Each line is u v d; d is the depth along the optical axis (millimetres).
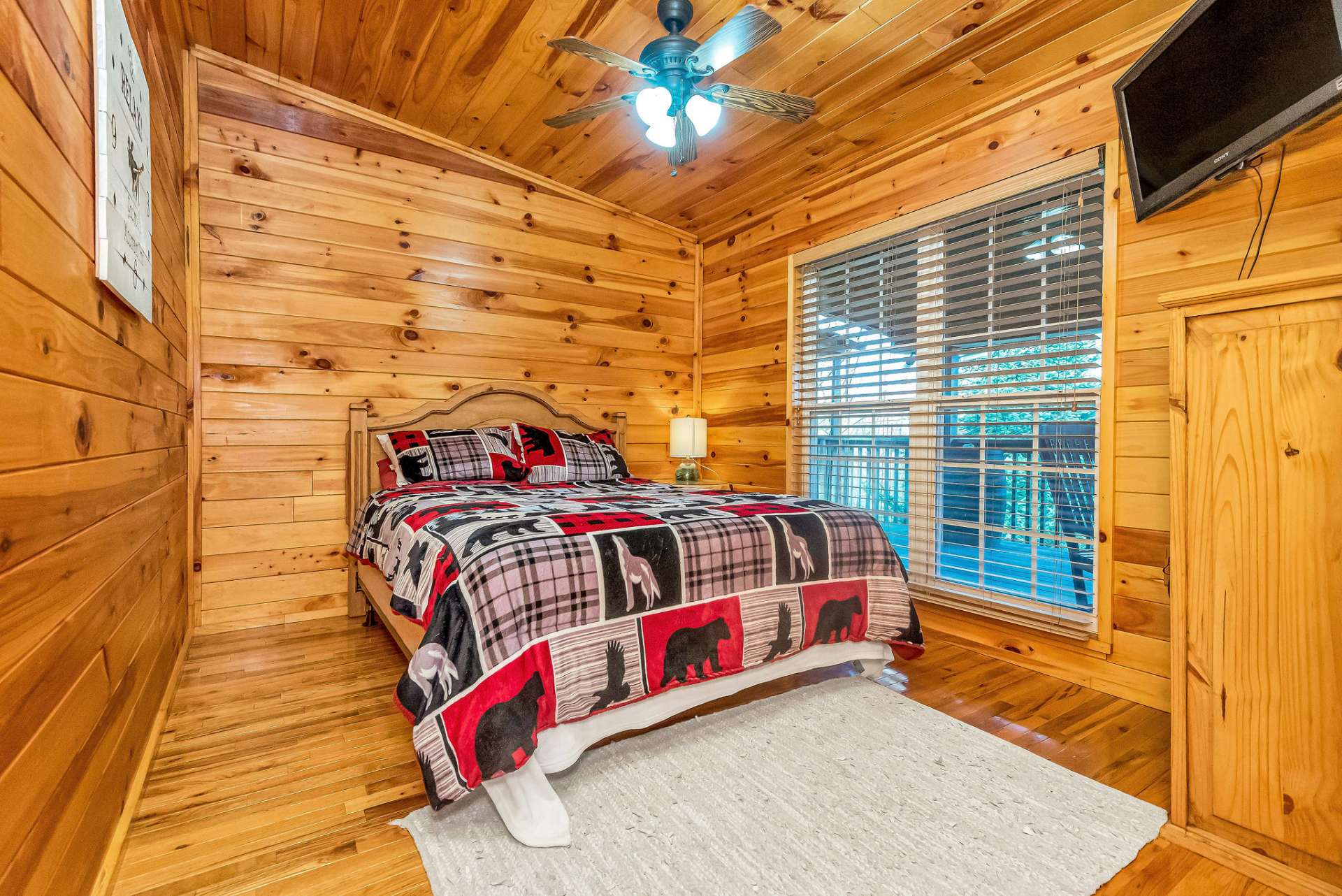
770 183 3582
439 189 3389
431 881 1270
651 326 4211
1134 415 2215
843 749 1800
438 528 1885
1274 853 1268
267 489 2943
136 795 1482
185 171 2701
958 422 2787
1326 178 1820
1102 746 1854
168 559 2090
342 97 3053
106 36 1160
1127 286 2232
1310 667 1215
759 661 1893
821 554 2068
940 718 2004
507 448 3242
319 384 3062
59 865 963
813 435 3598
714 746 1812
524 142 3342
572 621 1562
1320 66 1470
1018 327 2598
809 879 1277
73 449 1019
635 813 1493
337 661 2471
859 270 3320
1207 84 1779
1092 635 2293
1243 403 1296
